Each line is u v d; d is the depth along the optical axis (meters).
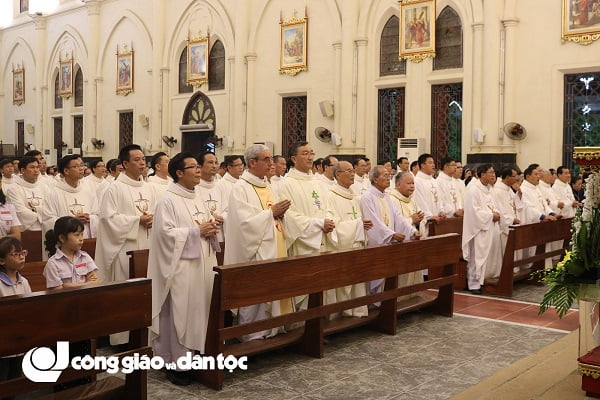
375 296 6.44
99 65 24.83
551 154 14.05
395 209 7.54
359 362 5.76
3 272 4.70
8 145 27.44
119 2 23.91
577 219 4.52
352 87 16.97
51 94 27.77
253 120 19.67
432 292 8.76
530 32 14.27
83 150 25.34
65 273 5.27
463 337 6.62
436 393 4.95
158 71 22.31
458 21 15.43
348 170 7.00
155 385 5.20
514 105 14.50
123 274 6.57
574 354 5.62
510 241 8.77
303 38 18.12
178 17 21.77
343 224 6.67
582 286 4.45
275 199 6.76
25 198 8.95
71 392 4.36
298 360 5.82
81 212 7.93
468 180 13.47
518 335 6.70
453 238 7.52
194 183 5.69
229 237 5.96
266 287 5.27
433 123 16.02
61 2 26.86
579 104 13.93
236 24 19.66
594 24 13.42
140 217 6.66
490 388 4.89
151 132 22.64
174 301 5.23
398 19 16.47
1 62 30.66
